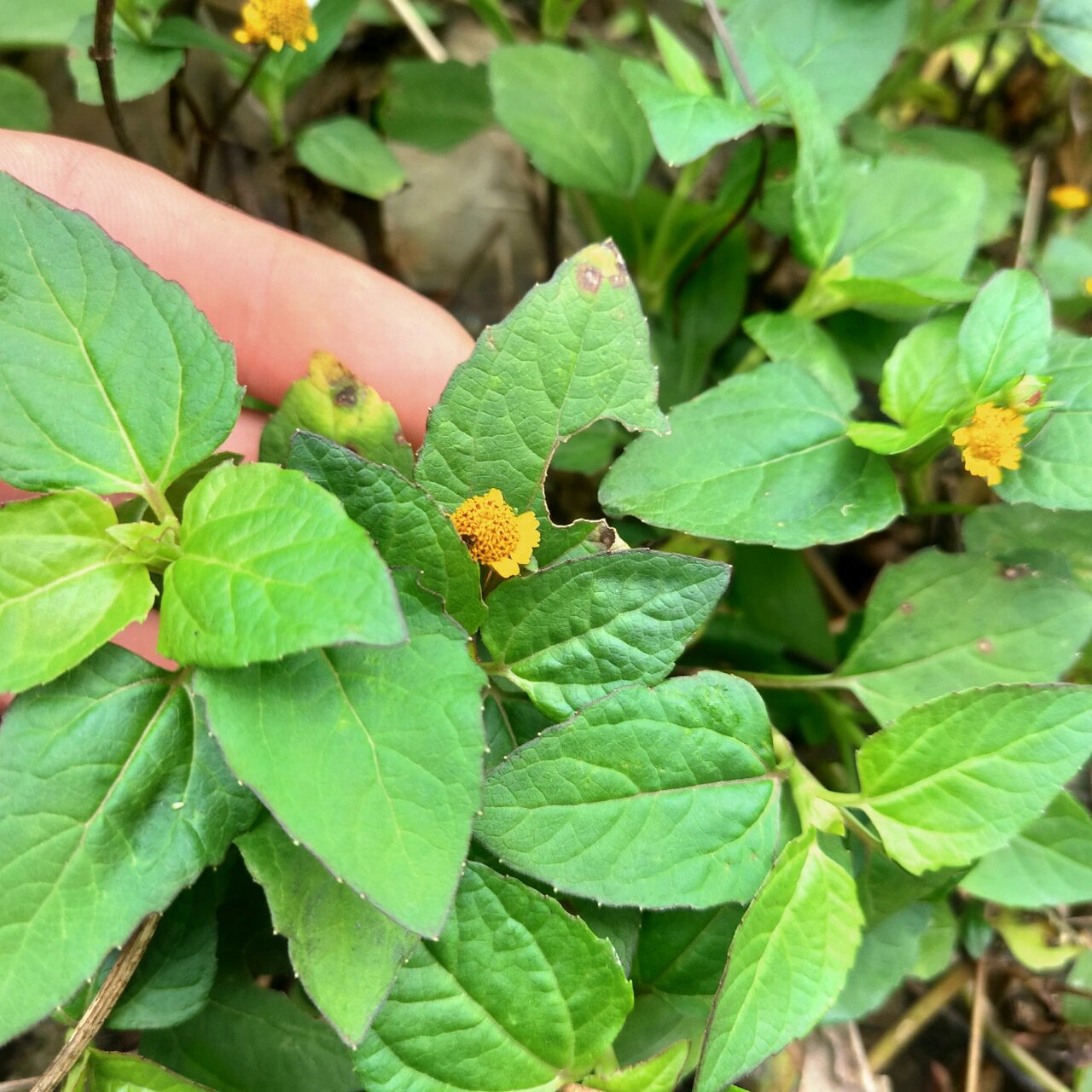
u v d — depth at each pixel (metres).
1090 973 0.13
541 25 0.15
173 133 0.15
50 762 0.08
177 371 0.08
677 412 0.11
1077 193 0.15
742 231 0.15
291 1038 0.09
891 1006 0.14
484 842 0.08
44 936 0.07
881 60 0.13
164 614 0.07
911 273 0.13
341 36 0.13
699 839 0.09
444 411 0.09
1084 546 0.12
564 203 0.18
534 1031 0.08
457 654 0.08
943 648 0.11
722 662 0.13
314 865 0.08
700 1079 0.08
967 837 0.09
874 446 0.10
